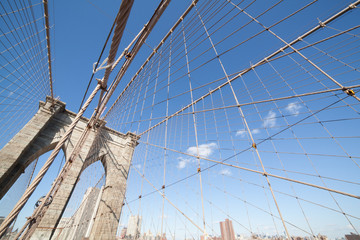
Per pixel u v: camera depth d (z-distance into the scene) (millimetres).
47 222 13172
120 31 2797
